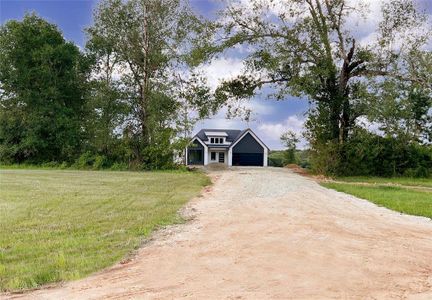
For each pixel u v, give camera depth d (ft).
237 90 99.76
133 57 105.19
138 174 81.71
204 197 45.29
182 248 23.17
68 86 119.85
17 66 113.39
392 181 80.48
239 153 163.53
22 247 22.81
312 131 90.63
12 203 38.19
